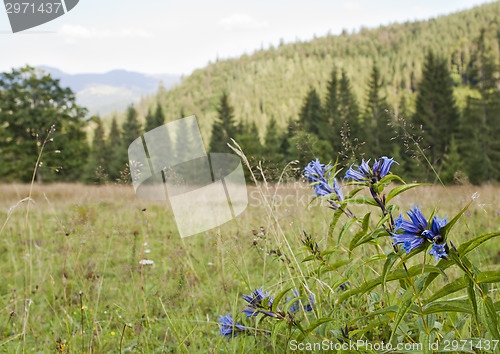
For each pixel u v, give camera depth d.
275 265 3.46
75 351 2.58
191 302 3.37
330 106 38.19
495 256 3.75
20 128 26.69
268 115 123.12
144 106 161.75
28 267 4.71
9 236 5.82
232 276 3.63
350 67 140.62
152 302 3.41
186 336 2.64
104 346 2.69
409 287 1.50
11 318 3.31
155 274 4.09
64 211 7.05
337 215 1.74
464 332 1.70
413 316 1.93
